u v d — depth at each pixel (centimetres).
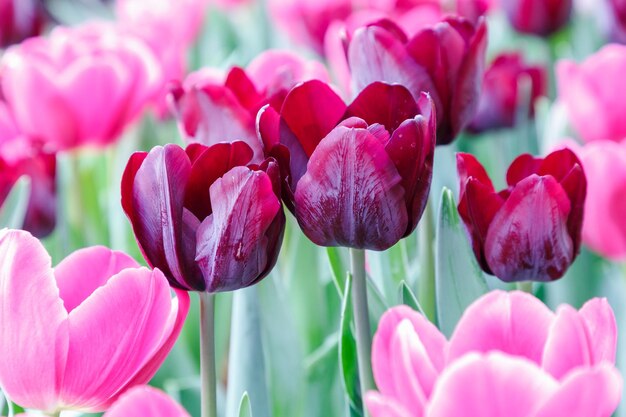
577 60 189
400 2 144
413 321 70
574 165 81
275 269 98
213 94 85
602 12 152
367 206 76
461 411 65
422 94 78
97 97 111
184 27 161
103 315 73
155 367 76
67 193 124
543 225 80
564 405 65
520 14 155
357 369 83
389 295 94
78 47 122
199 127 86
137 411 65
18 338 73
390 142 76
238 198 73
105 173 141
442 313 88
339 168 75
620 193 99
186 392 98
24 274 73
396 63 86
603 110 111
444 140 88
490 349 70
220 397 97
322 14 159
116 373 74
